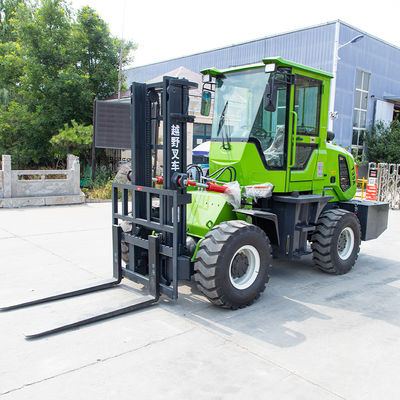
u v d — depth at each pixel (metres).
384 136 22.19
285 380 2.98
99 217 9.64
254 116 4.65
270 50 21.48
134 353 3.30
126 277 4.84
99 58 16.66
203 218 4.65
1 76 17.03
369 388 2.91
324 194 5.79
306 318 4.14
